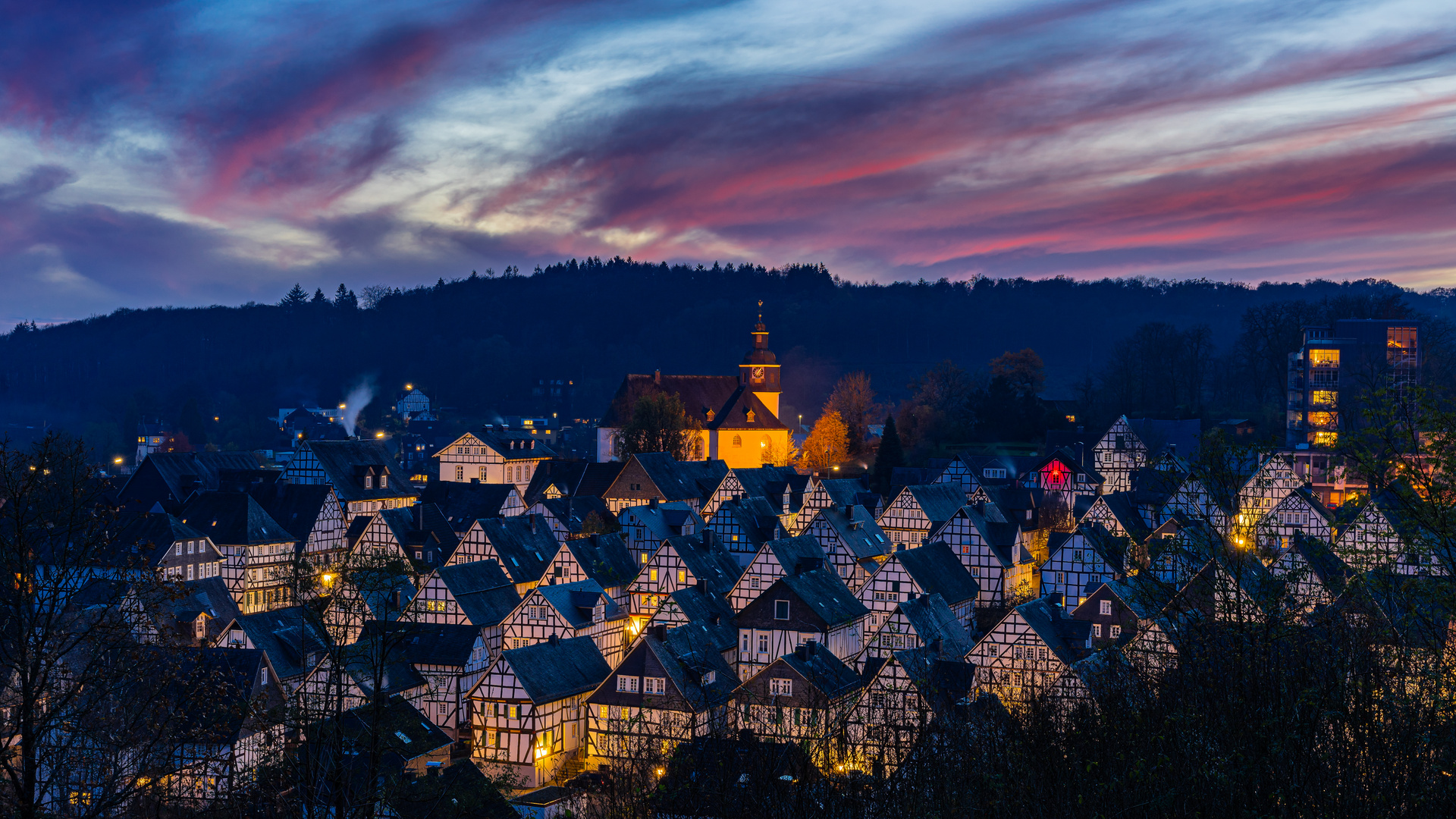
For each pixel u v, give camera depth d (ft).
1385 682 91.09
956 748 115.24
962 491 460.96
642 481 497.05
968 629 312.71
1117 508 388.98
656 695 242.37
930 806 106.22
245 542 362.53
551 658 252.01
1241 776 84.64
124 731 110.73
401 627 191.11
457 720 268.00
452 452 600.80
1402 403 96.07
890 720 159.22
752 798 126.41
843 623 304.50
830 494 466.29
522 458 602.44
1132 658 125.59
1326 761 83.97
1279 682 87.35
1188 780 87.56
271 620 273.54
